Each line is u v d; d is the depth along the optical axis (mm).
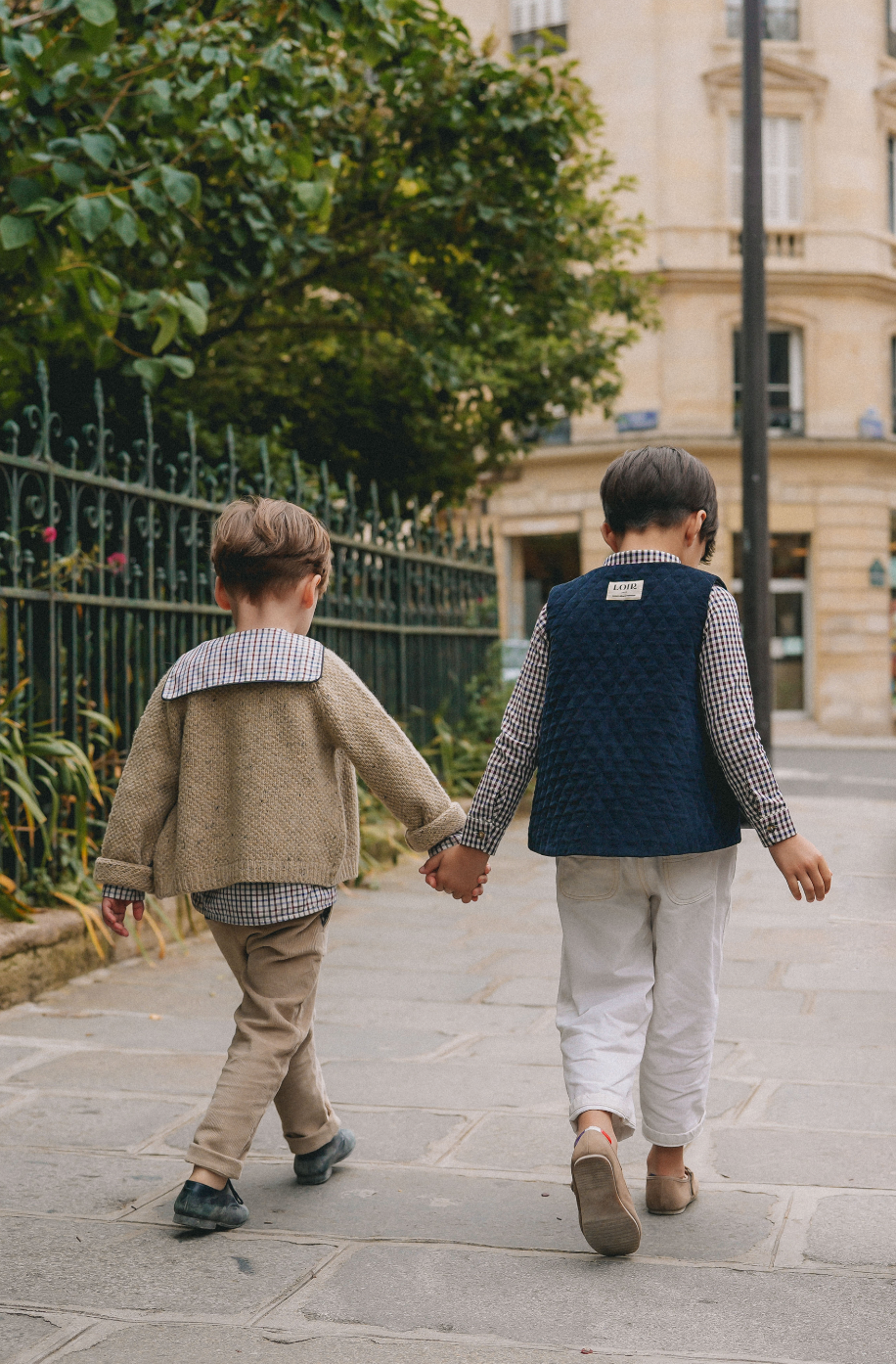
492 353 12164
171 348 7887
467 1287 2254
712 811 2416
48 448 4719
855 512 22625
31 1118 3107
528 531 23047
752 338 10258
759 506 10250
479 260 8625
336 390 11016
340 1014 4094
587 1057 2369
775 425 22734
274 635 2607
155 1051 3660
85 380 6863
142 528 5352
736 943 5070
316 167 5922
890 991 4316
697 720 2426
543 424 13562
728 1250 2400
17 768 4367
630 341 14406
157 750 2629
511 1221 2539
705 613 2445
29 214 4574
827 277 22375
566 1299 2205
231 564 2652
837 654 22609
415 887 6477
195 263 6957
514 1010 4137
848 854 4715
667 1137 2516
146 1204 2625
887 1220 2527
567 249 10016
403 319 9156
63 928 4441
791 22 22500
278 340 9938
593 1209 2254
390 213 8438
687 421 22031
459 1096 3279
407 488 12797
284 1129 2732
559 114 8336
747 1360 1997
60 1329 2102
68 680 5000
